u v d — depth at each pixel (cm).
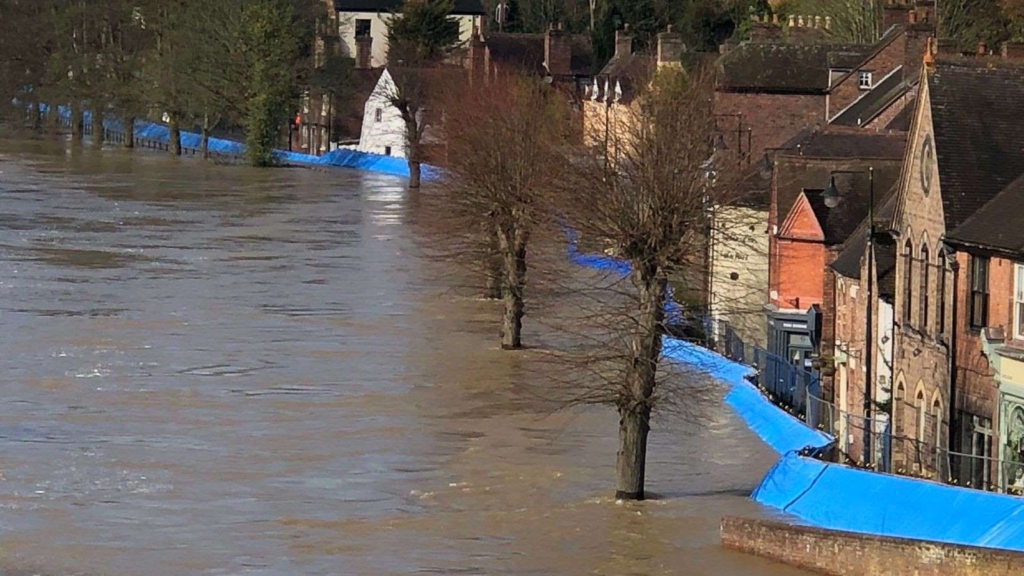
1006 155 5844
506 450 6544
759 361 7725
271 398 7325
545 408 7231
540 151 8750
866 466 6028
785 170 7944
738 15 16162
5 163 18700
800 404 7150
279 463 6300
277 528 5519
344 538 5419
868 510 5194
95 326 8825
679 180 6053
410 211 14650
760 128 10831
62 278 10412
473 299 9975
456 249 10656
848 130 8294
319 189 16600
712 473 6219
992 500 4784
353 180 17675
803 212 7675
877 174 7712
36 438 6550
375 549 5312
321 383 7644
